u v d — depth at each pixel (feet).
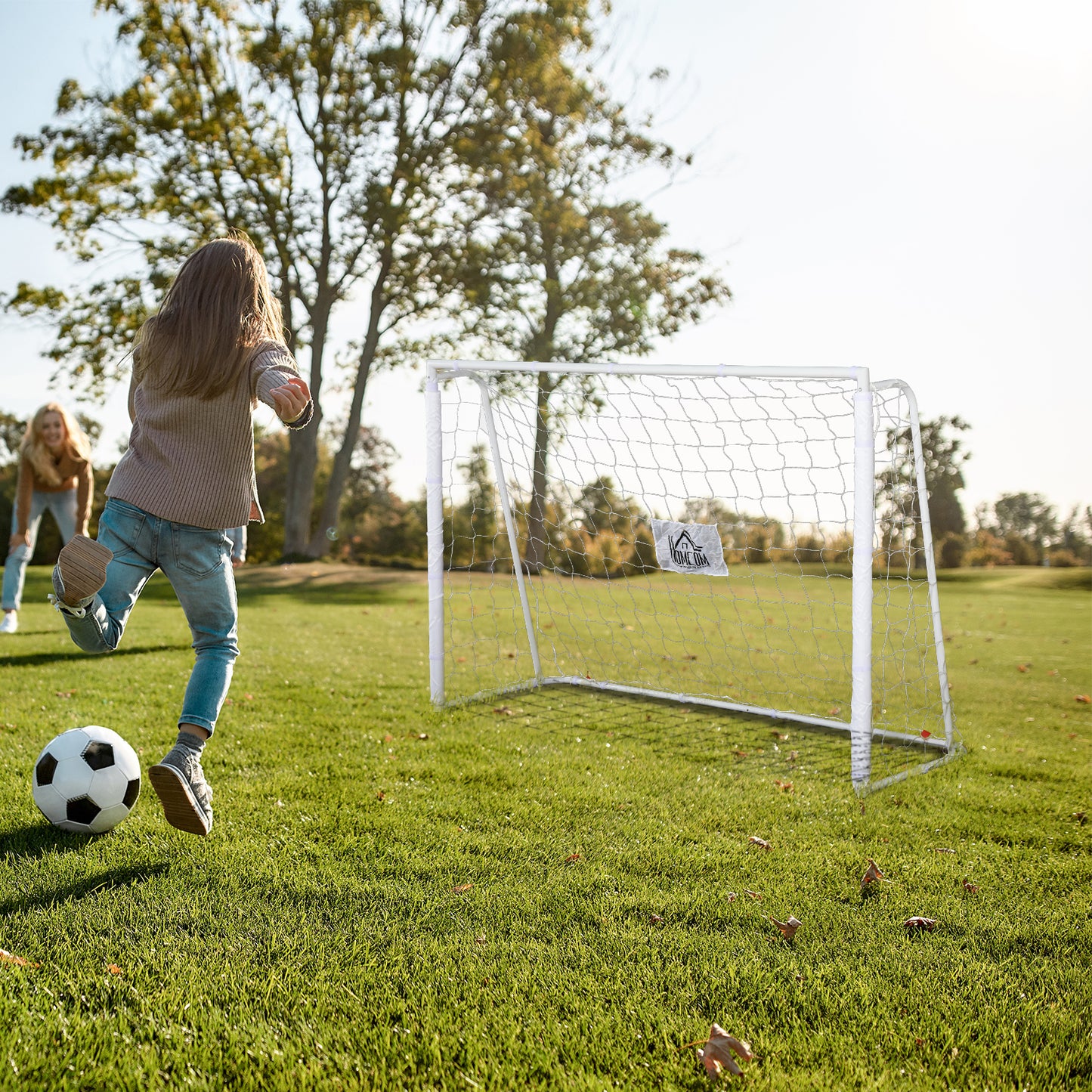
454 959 7.44
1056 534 114.73
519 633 34.19
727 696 22.03
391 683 20.92
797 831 11.27
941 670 16.30
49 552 87.81
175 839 9.80
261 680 20.25
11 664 20.31
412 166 77.82
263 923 7.90
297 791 11.85
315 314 80.28
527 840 10.42
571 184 83.87
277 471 125.39
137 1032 6.23
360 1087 5.72
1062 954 8.07
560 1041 6.31
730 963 7.55
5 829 9.91
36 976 6.81
